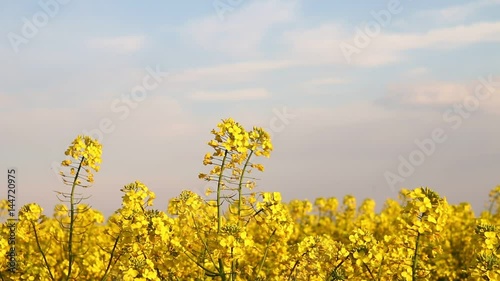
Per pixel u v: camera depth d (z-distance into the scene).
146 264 2.46
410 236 2.49
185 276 2.69
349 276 2.58
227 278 2.51
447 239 3.56
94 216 3.17
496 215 3.83
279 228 2.53
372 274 2.56
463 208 4.13
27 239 2.85
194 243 2.55
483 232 2.64
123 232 2.52
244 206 2.53
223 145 2.50
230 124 2.52
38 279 2.78
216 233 2.46
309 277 2.61
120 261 2.54
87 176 2.62
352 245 2.59
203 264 2.59
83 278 2.86
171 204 2.55
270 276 2.77
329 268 2.61
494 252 2.49
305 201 3.99
